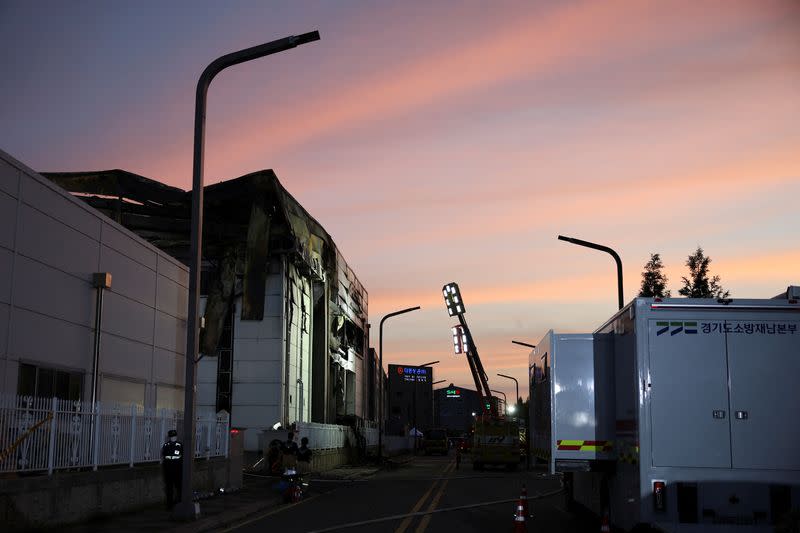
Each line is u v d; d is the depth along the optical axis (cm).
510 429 4744
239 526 1747
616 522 1362
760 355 1188
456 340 5019
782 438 1166
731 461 1166
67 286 2088
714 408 1179
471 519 1883
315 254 4912
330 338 5544
